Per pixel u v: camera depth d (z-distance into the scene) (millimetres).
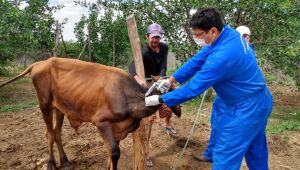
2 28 9531
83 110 4711
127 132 4578
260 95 3766
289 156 6207
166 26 9633
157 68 5559
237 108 3746
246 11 9141
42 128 7383
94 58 14820
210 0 8633
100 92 4520
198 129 7359
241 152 3789
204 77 3559
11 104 10008
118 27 14242
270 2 8523
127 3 10352
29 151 6137
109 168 4953
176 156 5996
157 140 6617
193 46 9562
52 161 5398
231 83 3699
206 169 5547
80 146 6281
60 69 4906
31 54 14406
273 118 8492
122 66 15195
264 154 4199
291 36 8688
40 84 5047
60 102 4926
